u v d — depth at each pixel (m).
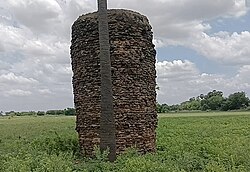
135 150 14.99
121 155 14.66
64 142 18.55
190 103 100.44
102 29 14.64
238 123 41.88
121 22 16.56
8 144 21.00
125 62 16.44
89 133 16.56
